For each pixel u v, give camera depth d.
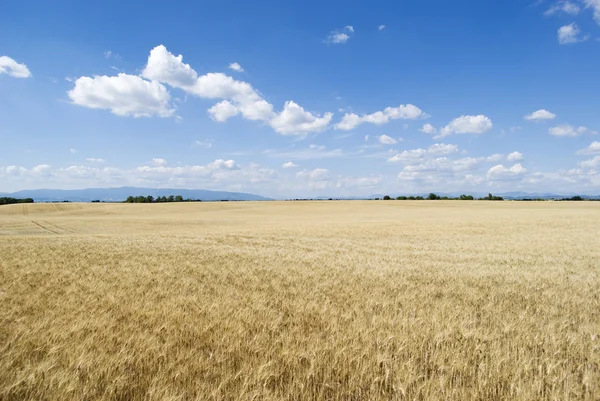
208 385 3.71
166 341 4.97
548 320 6.55
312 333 5.42
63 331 5.34
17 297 8.05
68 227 45.78
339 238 26.42
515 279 10.92
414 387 3.79
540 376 4.08
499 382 3.95
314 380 3.92
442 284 10.11
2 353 4.61
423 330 5.67
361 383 3.85
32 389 3.65
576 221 39.59
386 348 4.76
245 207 90.31
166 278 10.86
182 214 73.50
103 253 17.02
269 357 4.52
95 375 3.92
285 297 8.27
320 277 11.14
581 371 4.38
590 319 6.79
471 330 5.62
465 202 98.81
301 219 55.78
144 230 40.19
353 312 6.78
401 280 10.62
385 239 25.56
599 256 16.62
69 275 11.19
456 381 3.98
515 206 82.25
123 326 5.70
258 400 3.51
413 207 84.00
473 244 21.91
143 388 3.73
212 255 16.70
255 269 12.77
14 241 23.45
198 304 7.37
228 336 5.29
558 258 15.95
